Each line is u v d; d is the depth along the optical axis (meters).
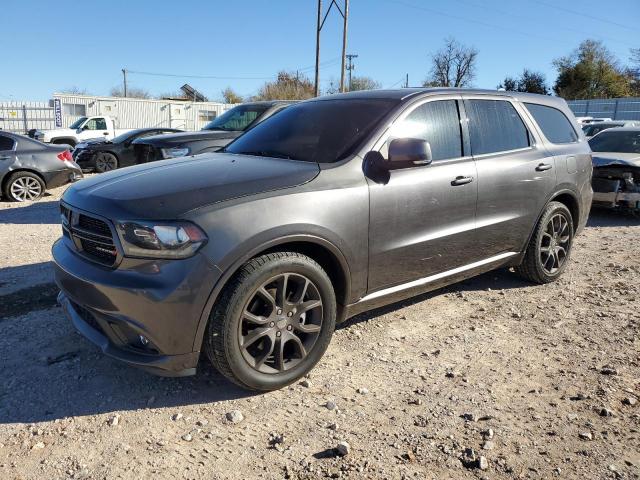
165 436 2.83
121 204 2.99
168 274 2.84
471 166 4.18
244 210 3.01
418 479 2.51
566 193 5.16
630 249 6.70
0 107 30.94
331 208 3.30
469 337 4.03
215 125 8.87
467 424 2.94
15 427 2.87
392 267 3.72
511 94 4.91
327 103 4.38
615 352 3.78
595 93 55.81
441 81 61.72
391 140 3.76
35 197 10.66
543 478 2.52
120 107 34.66
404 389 3.30
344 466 2.59
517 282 5.29
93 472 2.54
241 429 2.89
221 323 2.96
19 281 5.09
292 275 3.18
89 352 3.69
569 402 3.16
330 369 3.54
